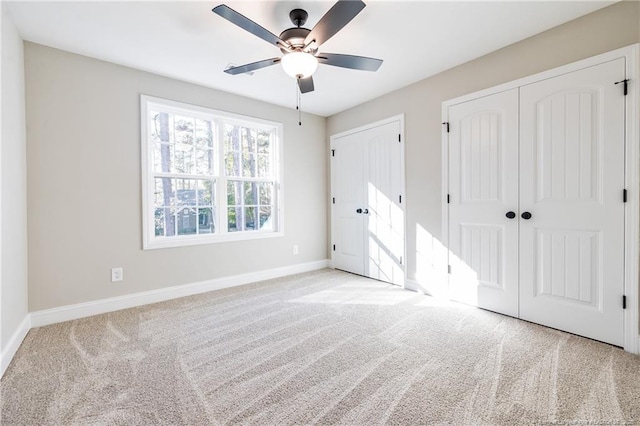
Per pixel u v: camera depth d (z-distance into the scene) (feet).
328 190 14.79
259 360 6.10
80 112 8.43
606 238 6.59
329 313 8.68
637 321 6.21
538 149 7.58
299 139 13.75
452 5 6.39
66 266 8.25
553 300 7.43
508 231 8.21
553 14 6.73
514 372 5.57
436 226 9.99
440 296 9.95
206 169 11.18
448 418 4.40
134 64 9.04
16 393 5.04
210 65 9.11
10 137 6.44
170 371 5.70
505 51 8.15
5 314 5.95
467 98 9.00
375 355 6.26
